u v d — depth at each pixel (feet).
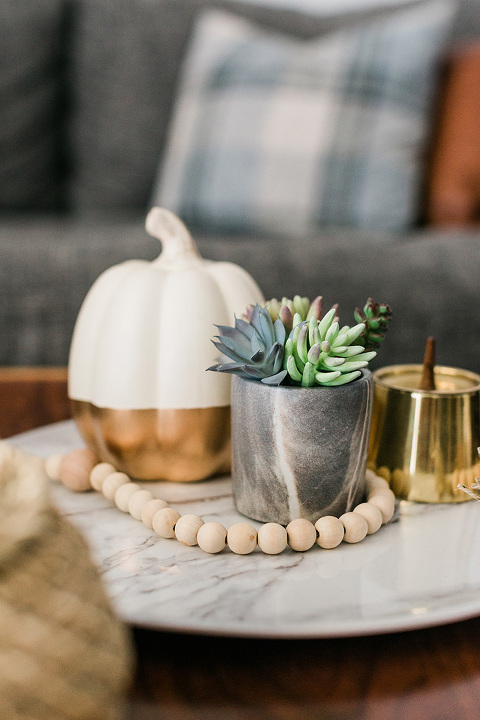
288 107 4.28
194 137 4.50
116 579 1.26
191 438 1.69
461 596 1.19
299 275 3.44
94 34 5.23
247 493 1.51
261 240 3.87
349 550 1.39
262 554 1.38
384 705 0.97
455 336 3.43
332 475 1.44
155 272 1.77
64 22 5.36
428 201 4.47
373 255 3.56
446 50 4.76
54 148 5.30
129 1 5.27
